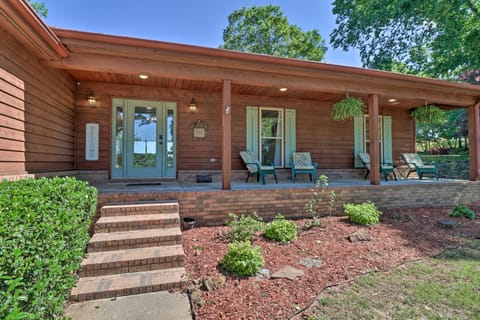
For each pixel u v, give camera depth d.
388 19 11.93
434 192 5.86
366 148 7.85
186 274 2.60
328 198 4.91
